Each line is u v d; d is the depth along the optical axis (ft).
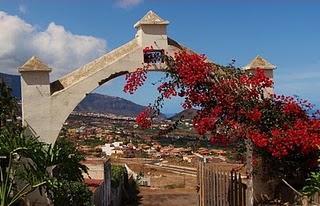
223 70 37.65
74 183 40.98
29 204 38.55
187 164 120.88
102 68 40.22
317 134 36.73
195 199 83.66
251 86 37.17
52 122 39.68
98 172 68.33
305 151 37.22
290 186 37.70
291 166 39.47
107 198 68.39
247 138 36.78
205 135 37.88
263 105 37.19
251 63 41.50
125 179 91.71
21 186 38.63
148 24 40.34
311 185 35.94
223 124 36.94
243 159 41.75
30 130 39.29
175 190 97.35
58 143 39.91
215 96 36.94
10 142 35.32
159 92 38.42
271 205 39.70
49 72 39.78
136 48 40.37
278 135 36.45
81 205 42.32
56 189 37.65
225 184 42.37
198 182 48.44
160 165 120.47
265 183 40.55
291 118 37.52
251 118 36.40
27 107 39.45
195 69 36.73
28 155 35.76
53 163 36.76
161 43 40.50
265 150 38.93
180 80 37.93
